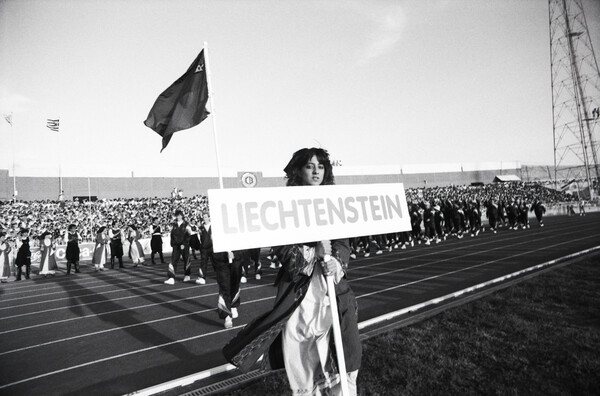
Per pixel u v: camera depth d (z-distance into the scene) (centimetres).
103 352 452
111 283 1095
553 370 311
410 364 335
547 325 419
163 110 690
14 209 3200
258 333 216
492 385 292
